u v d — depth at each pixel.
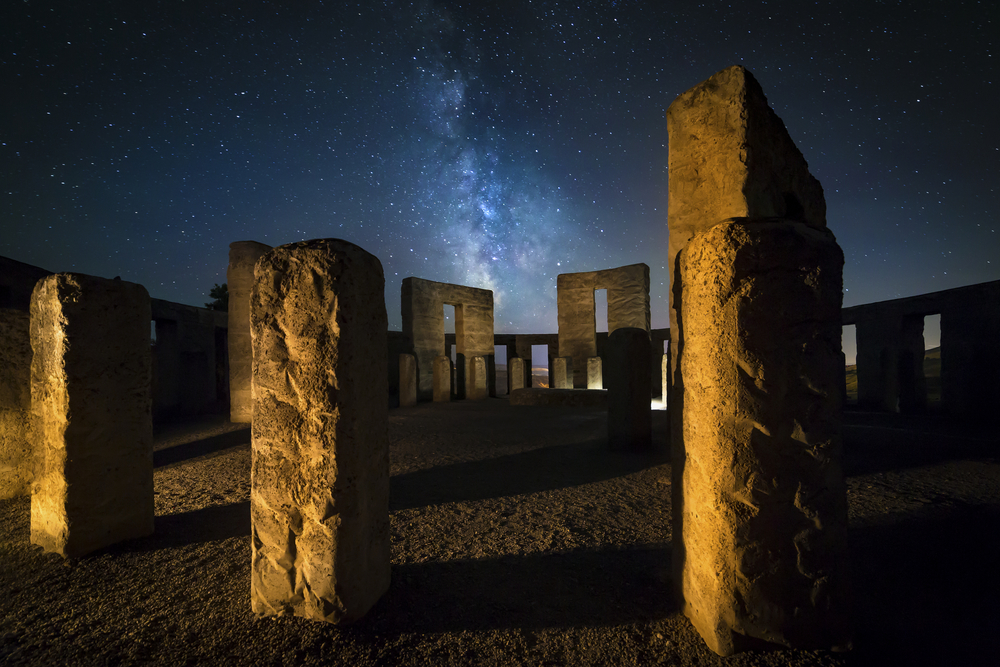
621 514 3.39
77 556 2.74
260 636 1.94
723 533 1.71
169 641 1.93
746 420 1.68
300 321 1.99
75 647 1.92
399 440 6.44
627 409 5.41
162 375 10.10
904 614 2.06
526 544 2.89
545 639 1.92
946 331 8.05
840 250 1.78
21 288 7.61
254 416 2.10
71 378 2.74
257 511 2.09
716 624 1.72
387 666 1.76
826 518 1.70
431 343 12.52
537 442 6.17
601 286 13.41
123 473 2.96
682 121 3.82
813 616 1.71
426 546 2.87
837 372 1.74
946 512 3.20
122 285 3.01
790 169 3.75
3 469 3.85
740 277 1.68
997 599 2.18
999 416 7.20
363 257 2.10
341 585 1.97
